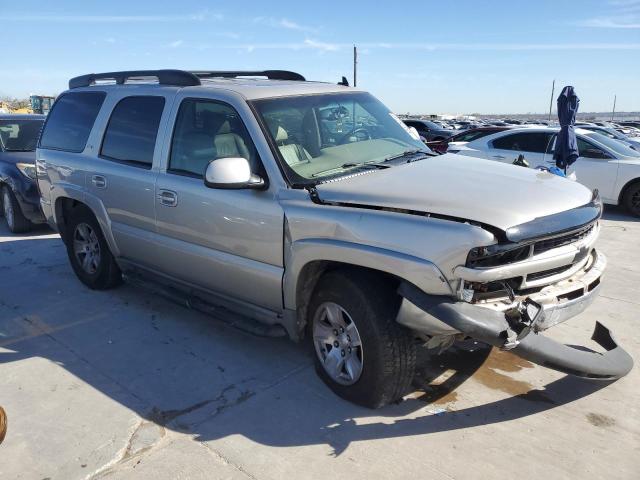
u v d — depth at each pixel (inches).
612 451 120.6
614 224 358.6
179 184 166.1
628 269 252.2
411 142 176.6
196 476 113.6
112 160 195.6
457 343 171.3
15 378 154.3
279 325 153.1
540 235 115.7
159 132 176.6
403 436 126.0
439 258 113.7
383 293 127.6
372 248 122.7
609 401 140.3
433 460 117.6
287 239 139.9
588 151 398.6
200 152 162.9
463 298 113.8
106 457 120.0
